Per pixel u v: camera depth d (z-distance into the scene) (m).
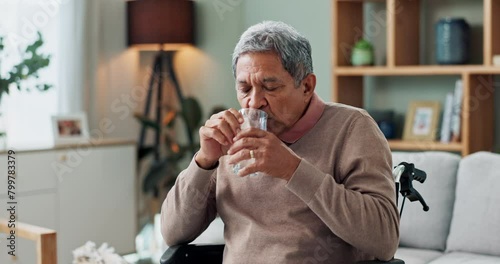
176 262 2.04
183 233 2.04
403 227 2.86
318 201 1.74
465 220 2.74
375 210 1.76
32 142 4.07
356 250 1.89
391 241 1.79
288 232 1.87
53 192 3.80
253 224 1.91
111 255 2.48
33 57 3.63
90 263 2.47
